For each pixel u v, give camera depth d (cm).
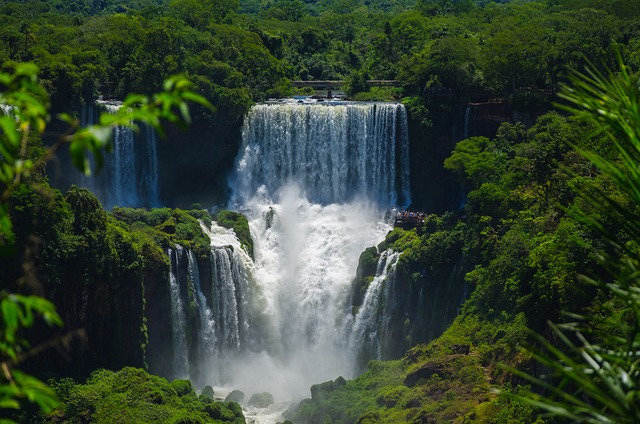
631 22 12631
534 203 9512
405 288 10375
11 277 8394
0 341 1598
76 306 9044
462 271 9819
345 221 12175
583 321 6612
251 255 11469
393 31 16038
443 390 8138
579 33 12256
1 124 1581
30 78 1680
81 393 8200
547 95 11838
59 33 14175
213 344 10612
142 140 12362
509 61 11919
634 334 1977
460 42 12544
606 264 2214
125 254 9469
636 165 2028
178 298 10306
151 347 10050
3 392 1522
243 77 13250
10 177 1705
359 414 8294
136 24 13938
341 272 11469
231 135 12612
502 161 10738
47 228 8750
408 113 12319
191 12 15875
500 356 8244
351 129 12431
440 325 10031
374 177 12462
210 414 8500
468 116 12138
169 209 11150
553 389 1881
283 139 12556
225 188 12562
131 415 8000
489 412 7250
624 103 2017
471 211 10269
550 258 7500
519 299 7831
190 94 1620
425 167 12381
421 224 11406
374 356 10638
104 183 12219
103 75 12400
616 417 1784
